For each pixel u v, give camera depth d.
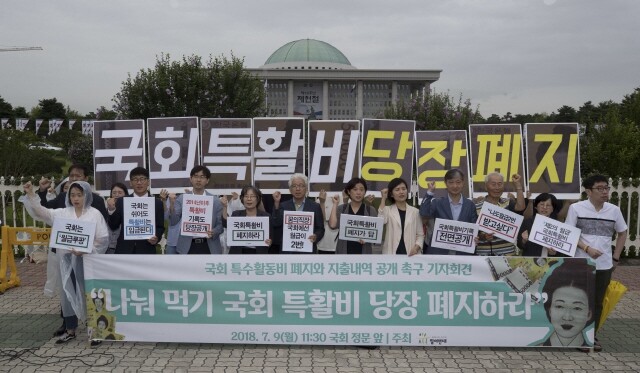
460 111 22.89
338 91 65.44
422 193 8.18
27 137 19.25
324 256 5.52
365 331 5.52
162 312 5.62
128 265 5.62
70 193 5.71
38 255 7.67
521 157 8.16
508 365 5.15
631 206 11.16
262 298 5.55
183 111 20.56
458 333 5.48
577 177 8.10
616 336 6.07
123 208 5.96
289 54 69.69
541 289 5.43
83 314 5.84
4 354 5.44
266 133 8.23
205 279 5.57
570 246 5.47
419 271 5.48
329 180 8.09
